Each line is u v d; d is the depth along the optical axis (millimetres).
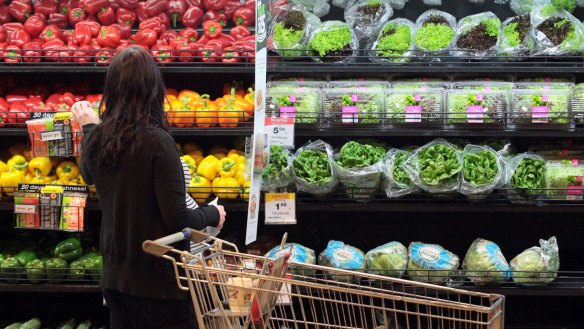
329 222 4867
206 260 3012
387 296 2676
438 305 2658
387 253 4152
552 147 4496
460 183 4129
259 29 3553
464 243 4867
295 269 4191
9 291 4609
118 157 2879
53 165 4469
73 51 4348
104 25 4695
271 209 4145
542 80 4473
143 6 4672
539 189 4168
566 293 4125
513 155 4527
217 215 3164
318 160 4227
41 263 4336
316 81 4418
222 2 4727
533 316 4855
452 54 4355
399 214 4848
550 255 4117
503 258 4188
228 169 4285
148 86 2914
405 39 4379
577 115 4285
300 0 4660
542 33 4332
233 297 2748
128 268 2936
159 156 2865
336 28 4371
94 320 4867
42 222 4180
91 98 4539
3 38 4562
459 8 4777
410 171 4152
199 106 4309
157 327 2973
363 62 4434
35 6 4707
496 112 4207
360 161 4156
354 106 4234
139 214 2900
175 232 2900
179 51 4312
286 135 4145
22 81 4793
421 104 4238
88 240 4613
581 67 4242
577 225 4828
